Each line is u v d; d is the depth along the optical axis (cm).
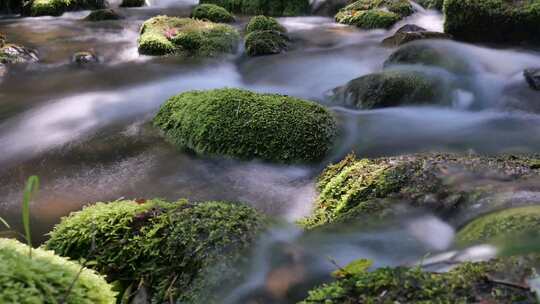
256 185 437
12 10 1416
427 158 363
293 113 495
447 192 307
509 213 258
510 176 318
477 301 181
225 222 277
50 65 891
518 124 571
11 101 714
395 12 1129
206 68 880
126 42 1048
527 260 200
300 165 467
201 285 250
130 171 477
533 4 823
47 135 580
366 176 350
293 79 798
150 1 1530
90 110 668
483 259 220
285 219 342
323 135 488
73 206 415
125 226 282
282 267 252
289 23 1226
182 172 468
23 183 461
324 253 263
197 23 1065
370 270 244
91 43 1035
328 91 699
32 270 192
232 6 1404
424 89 631
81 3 1411
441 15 1140
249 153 476
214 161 486
